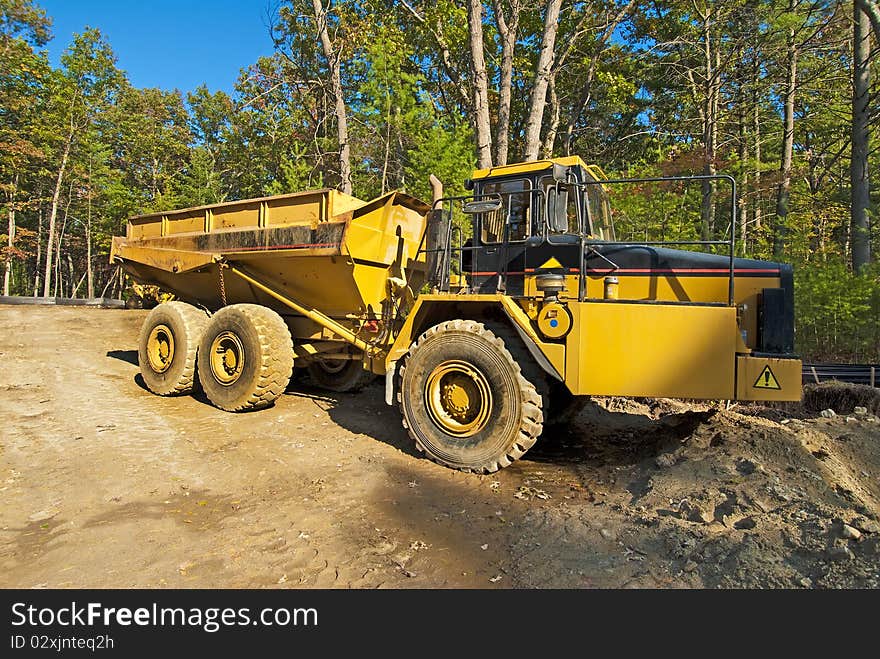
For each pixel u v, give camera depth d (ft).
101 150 101.86
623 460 16.12
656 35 65.26
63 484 13.16
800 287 34.19
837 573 8.52
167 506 12.14
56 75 94.12
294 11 57.00
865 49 40.45
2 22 92.12
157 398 22.62
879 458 14.58
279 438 17.53
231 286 23.49
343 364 25.02
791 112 55.72
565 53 47.21
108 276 145.79
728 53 60.39
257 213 21.03
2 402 20.68
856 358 32.96
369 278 19.47
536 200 16.06
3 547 10.11
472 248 17.06
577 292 15.62
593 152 77.97
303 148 64.75
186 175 106.01
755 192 46.01
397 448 16.87
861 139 40.55
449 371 15.23
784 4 52.95
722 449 13.88
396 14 55.88
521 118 74.59
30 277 139.85
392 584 9.09
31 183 105.40
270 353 19.95
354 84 65.26
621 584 8.89
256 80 61.05
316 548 10.30
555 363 14.23
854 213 40.70
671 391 13.61
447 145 39.70
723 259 15.10
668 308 13.67
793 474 12.26
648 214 37.55
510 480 14.26
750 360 13.24
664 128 71.15
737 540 9.63
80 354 31.71
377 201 18.81
